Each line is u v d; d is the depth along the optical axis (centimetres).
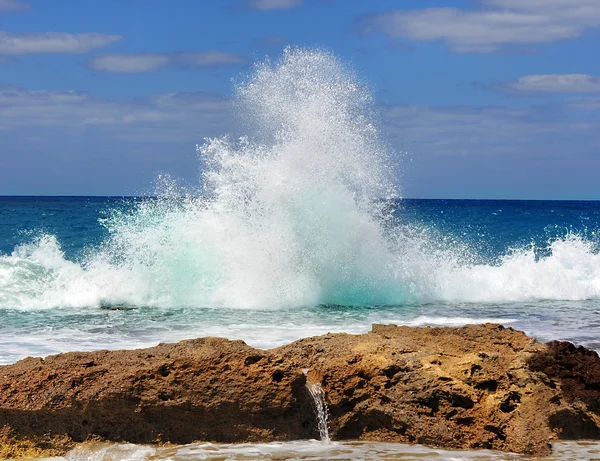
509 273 1577
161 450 611
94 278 1408
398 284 1452
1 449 605
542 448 612
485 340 773
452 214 5606
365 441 646
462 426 639
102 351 698
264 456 599
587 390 670
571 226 3981
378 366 673
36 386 629
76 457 598
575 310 1358
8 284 1388
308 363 691
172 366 641
